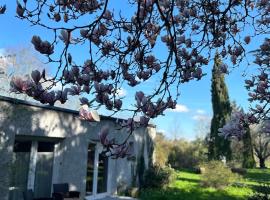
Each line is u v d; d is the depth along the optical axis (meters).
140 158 18.77
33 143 12.18
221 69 4.77
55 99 3.00
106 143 3.33
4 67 15.91
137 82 4.03
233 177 19.53
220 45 4.71
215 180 19.02
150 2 4.06
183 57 4.23
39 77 2.89
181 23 4.77
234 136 3.99
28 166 11.96
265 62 4.82
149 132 20.12
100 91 3.43
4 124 10.48
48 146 12.94
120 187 17.05
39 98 2.94
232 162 32.38
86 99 3.39
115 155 3.41
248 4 4.80
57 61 3.02
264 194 11.76
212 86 35.12
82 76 3.34
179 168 31.69
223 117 34.06
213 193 18.02
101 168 16.08
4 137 10.47
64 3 3.65
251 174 30.53
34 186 12.10
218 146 33.56
